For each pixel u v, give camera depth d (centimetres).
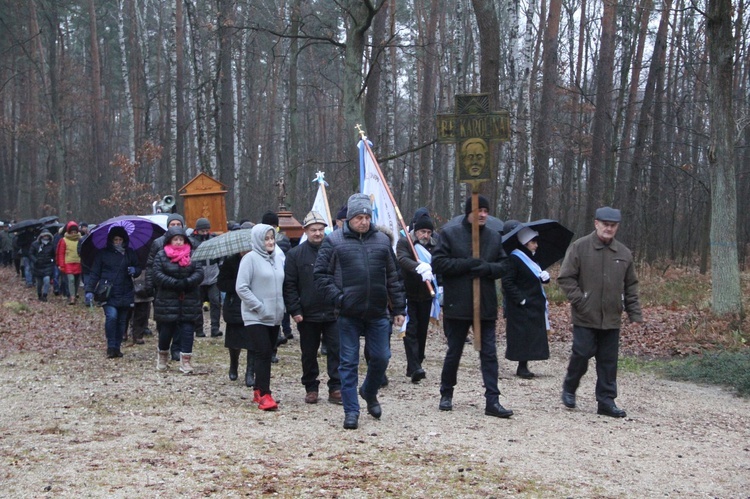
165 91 4519
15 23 4125
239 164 3331
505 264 784
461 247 781
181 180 3347
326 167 4619
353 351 736
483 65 1720
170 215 1328
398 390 933
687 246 3400
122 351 1212
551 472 606
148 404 830
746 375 1019
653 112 3117
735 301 1425
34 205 4803
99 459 615
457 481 570
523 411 827
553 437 715
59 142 3962
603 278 826
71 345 1273
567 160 3612
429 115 3088
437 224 3147
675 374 1100
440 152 4266
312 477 571
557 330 1504
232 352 977
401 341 1382
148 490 542
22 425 732
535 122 2550
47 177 4906
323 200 1238
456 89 2616
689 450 701
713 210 1442
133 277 1148
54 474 577
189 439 680
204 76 2855
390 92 2488
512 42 2102
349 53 1806
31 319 1606
